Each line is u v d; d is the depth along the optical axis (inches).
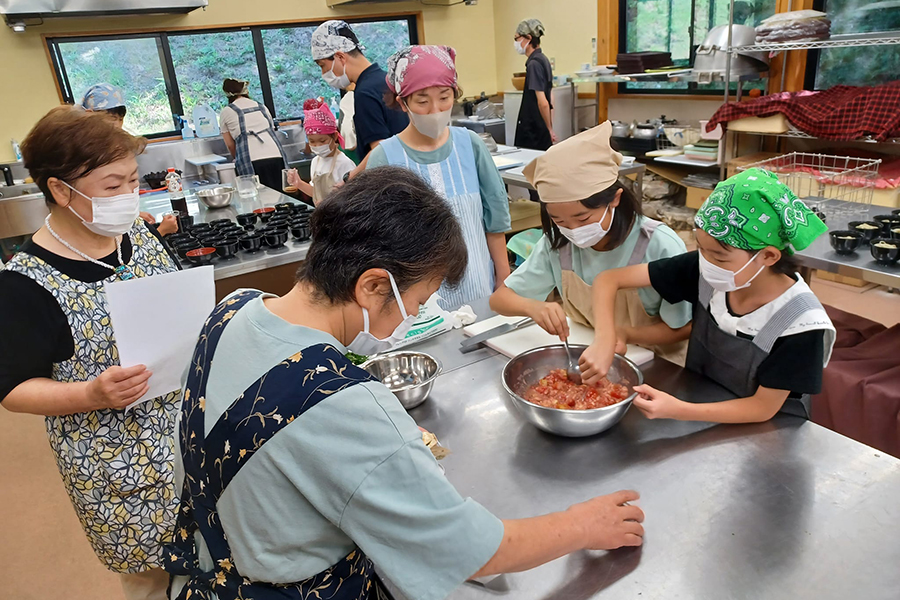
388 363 57.7
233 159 186.2
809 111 130.2
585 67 203.2
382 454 26.3
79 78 193.5
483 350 60.6
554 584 33.4
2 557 84.7
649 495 39.2
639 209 59.2
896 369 69.2
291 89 226.1
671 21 191.5
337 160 121.6
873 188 116.4
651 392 45.1
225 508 28.3
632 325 63.3
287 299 30.8
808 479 39.4
